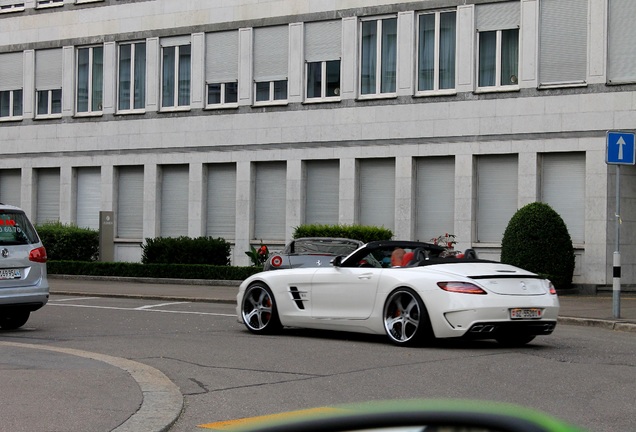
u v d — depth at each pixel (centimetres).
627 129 2550
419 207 2922
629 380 971
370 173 3023
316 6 3103
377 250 1343
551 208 2539
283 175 3206
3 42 3831
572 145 2628
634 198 2606
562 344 1320
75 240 3359
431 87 2903
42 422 718
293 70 3144
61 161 3669
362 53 3030
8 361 1058
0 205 1508
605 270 2573
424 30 2917
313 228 2883
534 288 1239
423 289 1229
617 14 2575
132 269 3062
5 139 3812
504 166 2778
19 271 1496
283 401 854
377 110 2978
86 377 932
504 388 919
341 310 1336
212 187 3353
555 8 2664
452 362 1103
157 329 1533
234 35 3297
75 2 3656
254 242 3238
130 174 3547
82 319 1728
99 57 3619
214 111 3316
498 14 2775
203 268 2934
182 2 3403
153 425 719
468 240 2800
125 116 3522
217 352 1203
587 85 2605
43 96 3747
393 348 1244
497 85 2780
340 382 959
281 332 1466
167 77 3453
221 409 820
